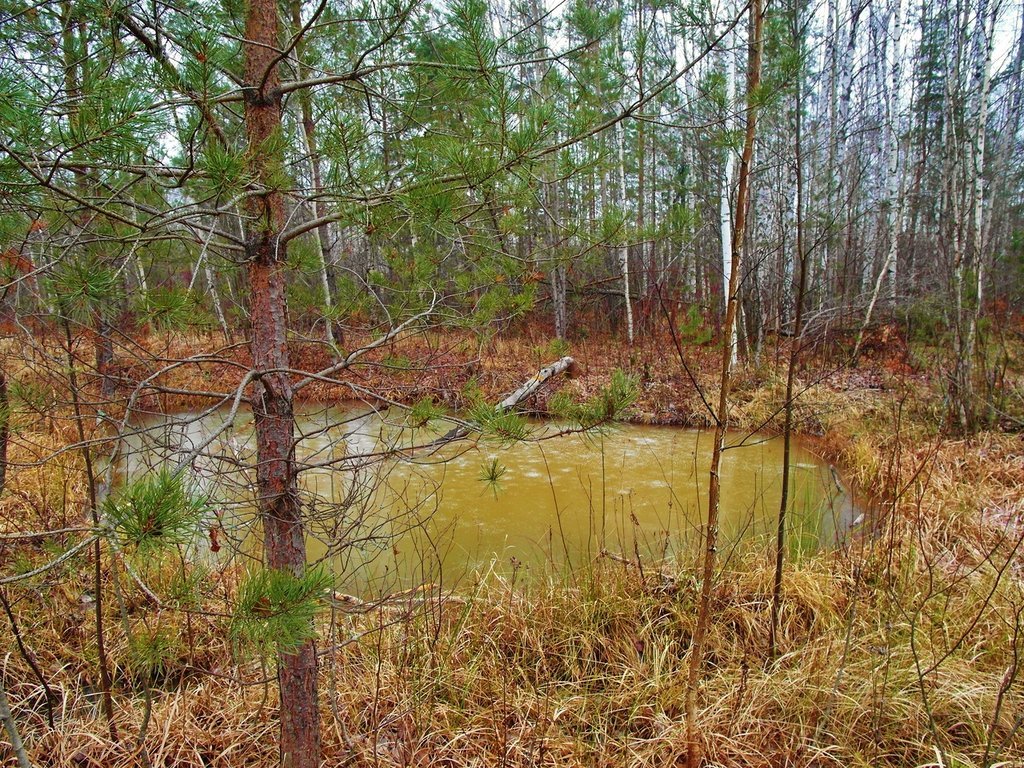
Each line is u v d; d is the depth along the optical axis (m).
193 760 2.47
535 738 2.54
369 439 4.30
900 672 2.65
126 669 2.93
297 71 2.11
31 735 2.54
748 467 6.50
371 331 2.46
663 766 2.38
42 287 1.77
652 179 9.45
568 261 2.49
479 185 1.68
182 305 1.75
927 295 8.72
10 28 1.51
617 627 3.32
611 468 6.48
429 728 2.63
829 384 8.36
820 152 11.91
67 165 1.25
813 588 3.39
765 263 8.74
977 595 3.19
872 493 5.17
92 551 2.38
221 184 1.42
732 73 4.29
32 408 1.85
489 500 5.57
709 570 2.11
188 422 1.63
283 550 1.87
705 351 9.43
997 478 5.11
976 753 2.31
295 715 1.97
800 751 2.43
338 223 1.81
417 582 4.08
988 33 7.22
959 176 8.62
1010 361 8.01
